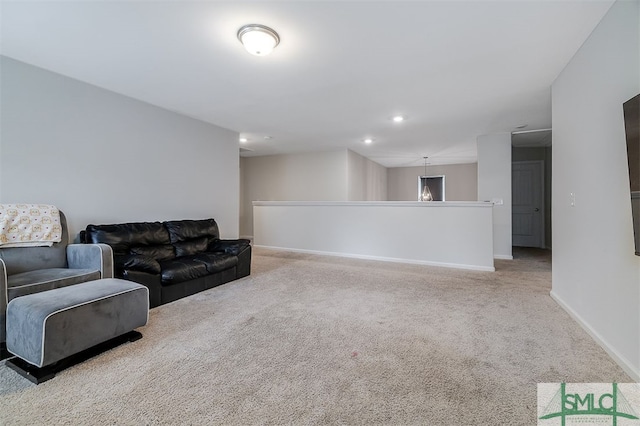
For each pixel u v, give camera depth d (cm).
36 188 269
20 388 158
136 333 218
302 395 151
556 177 283
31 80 264
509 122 447
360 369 174
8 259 231
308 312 264
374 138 559
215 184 458
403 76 288
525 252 580
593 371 170
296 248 589
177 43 228
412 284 354
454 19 198
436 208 462
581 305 230
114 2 180
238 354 192
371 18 197
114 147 327
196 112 398
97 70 275
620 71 176
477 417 135
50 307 172
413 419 134
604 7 185
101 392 155
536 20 198
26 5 182
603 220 197
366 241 519
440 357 187
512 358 185
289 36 218
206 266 327
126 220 339
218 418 136
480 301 292
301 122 450
